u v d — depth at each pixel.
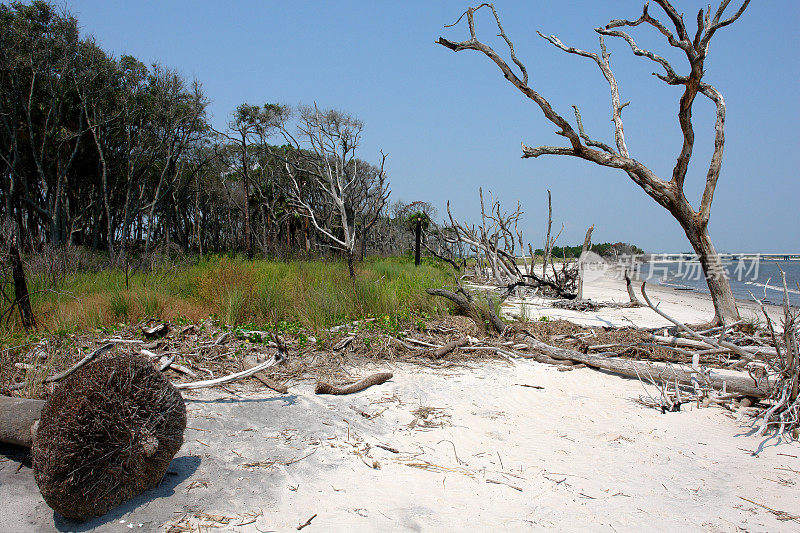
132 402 3.38
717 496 4.00
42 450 3.15
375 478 4.06
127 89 36.28
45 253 13.22
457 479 4.12
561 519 3.56
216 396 5.73
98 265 17.05
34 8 31.38
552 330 10.16
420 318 10.37
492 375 7.46
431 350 8.34
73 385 3.28
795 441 5.19
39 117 34.81
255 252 33.41
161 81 37.28
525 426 5.47
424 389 6.60
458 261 27.84
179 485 3.77
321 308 9.73
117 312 8.67
